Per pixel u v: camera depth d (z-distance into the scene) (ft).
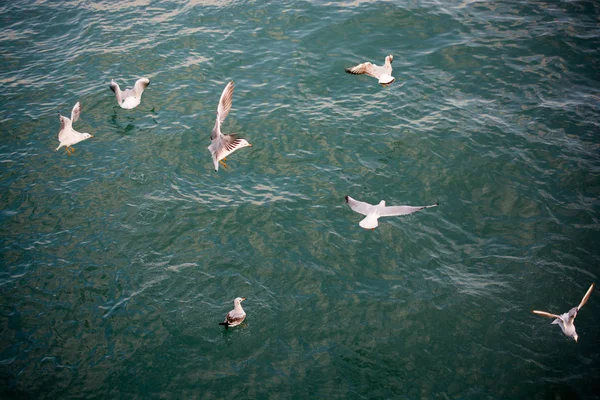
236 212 63.52
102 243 60.13
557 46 86.79
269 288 55.36
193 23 97.25
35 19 100.99
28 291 54.85
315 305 53.67
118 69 86.94
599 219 61.46
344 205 64.23
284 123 75.25
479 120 74.79
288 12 98.32
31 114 78.69
